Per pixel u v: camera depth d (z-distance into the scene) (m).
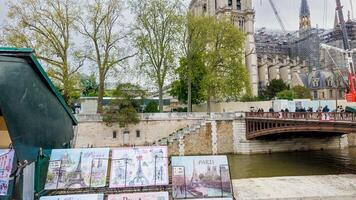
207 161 6.69
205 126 37.34
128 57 38.41
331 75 98.00
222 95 42.97
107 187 6.34
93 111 44.75
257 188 7.30
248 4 99.50
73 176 6.33
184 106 66.12
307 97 80.06
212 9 99.44
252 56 98.12
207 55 43.00
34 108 5.88
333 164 30.73
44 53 33.38
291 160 33.38
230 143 38.16
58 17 34.16
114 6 41.00
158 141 36.28
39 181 5.93
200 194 6.29
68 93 33.88
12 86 5.36
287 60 110.69
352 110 32.88
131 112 36.69
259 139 38.41
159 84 40.22
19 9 32.72
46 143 6.32
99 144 36.44
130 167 6.55
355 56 81.75
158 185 6.39
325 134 38.91
